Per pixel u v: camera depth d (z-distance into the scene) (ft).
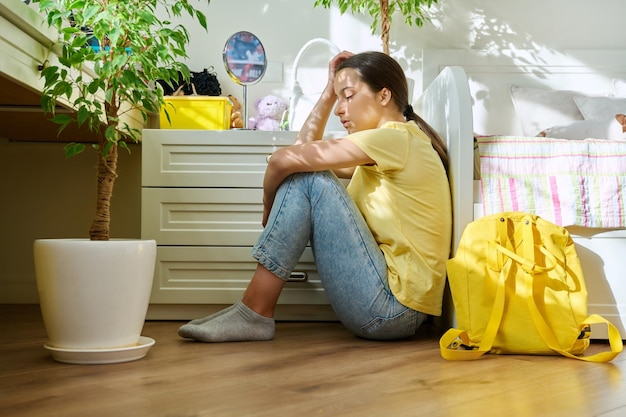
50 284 5.12
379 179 6.49
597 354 5.37
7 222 9.66
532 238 5.82
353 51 9.68
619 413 3.75
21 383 4.46
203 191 7.82
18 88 6.16
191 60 9.62
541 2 9.67
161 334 6.71
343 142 6.11
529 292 5.66
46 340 6.31
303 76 9.68
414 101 9.69
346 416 3.65
